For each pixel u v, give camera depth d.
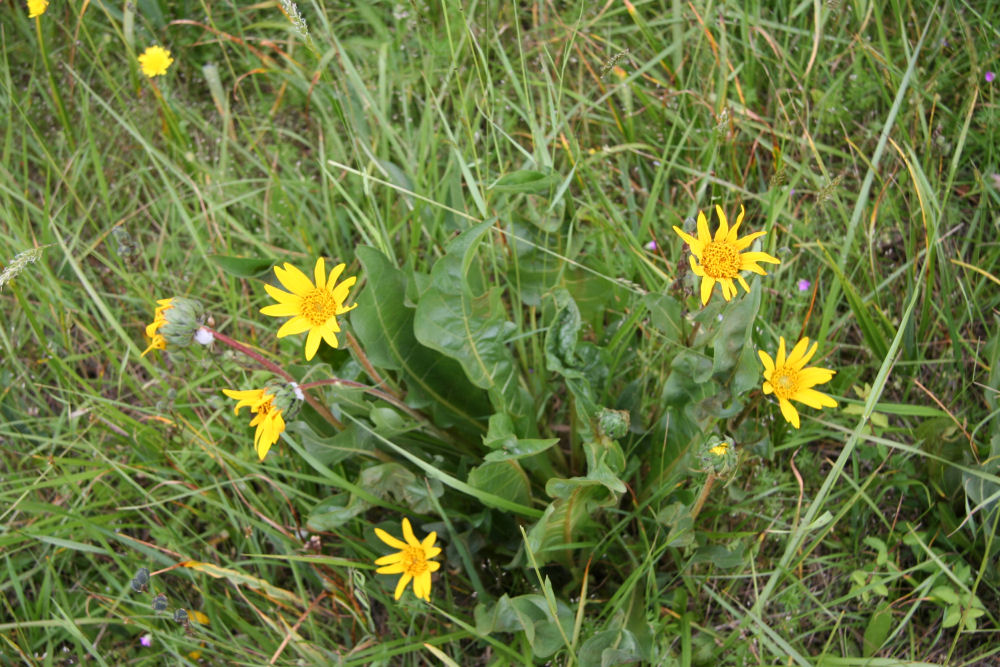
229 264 0.90
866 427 1.05
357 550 1.01
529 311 1.17
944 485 1.03
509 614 0.90
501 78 1.34
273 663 0.97
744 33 1.24
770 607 1.04
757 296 0.87
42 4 1.25
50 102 1.39
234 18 1.44
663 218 1.22
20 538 1.02
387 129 1.19
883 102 1.25
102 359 1.24
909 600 1.02
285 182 1.27
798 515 0.98
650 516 1.02
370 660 0.94
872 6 1.16
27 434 1.15
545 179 0.96
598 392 1.01
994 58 1.18
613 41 1.34
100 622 1.02
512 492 0.96
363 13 1.34
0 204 1.25
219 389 1.16
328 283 0.84
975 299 1.12
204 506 1.12
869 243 1.10
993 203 1.17
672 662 0.95
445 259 0.87
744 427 0.95
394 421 0.92
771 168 1.22
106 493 1.12
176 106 1.36
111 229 1.24
